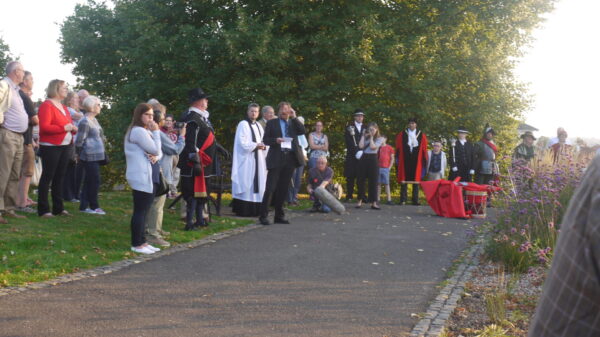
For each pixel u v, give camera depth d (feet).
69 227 27.12
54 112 28.96
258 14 67.21
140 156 23.21
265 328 14.11
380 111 65.31
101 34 95.25
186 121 29.45
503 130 80.33
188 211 29.73
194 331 13.71
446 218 40.16
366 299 17.30
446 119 70.28
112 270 20.25
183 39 64.95
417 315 15.55
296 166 34.42
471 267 22.63
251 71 64.08
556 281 3.92
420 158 51.72
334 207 39.58
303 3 63.52
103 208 34.45
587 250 3.68
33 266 19.80
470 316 15.71
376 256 24.59
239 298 16.99
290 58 64.44
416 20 67.41
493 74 71.51
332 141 65.51
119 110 72.33
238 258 23.25
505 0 69.36
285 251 25.09
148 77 70.95
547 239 22.89
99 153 32.17
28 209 30.73
